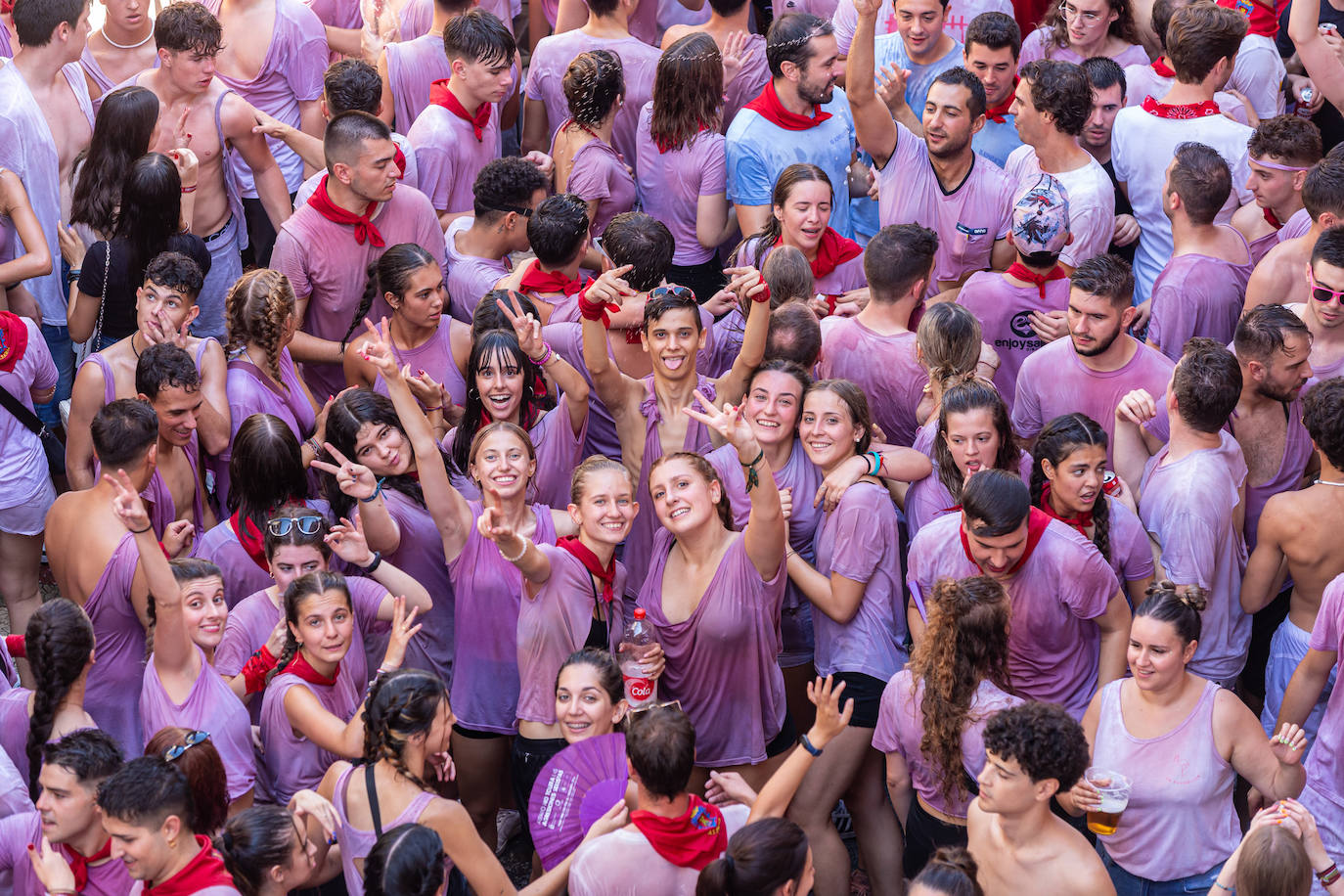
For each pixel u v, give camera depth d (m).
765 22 15.47
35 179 11.12
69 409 10.48
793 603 9.19
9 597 10.23
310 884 7.11
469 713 8.70
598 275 12.10
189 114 11.40
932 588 8.30
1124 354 9.34
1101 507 8.36
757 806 7.23
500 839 9.27
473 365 9.47
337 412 8.80
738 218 12.10
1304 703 8.05
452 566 8.66
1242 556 8.88
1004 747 6.48
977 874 6.45
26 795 7.20
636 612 8.27
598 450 10.27
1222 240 10.16
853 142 12.25
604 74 11.71
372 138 10.35
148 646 8.32
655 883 6.53
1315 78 11.80
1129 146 11.30
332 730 7.51
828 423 8.74
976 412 8.54
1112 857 7.66
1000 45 11.64
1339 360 9.38
